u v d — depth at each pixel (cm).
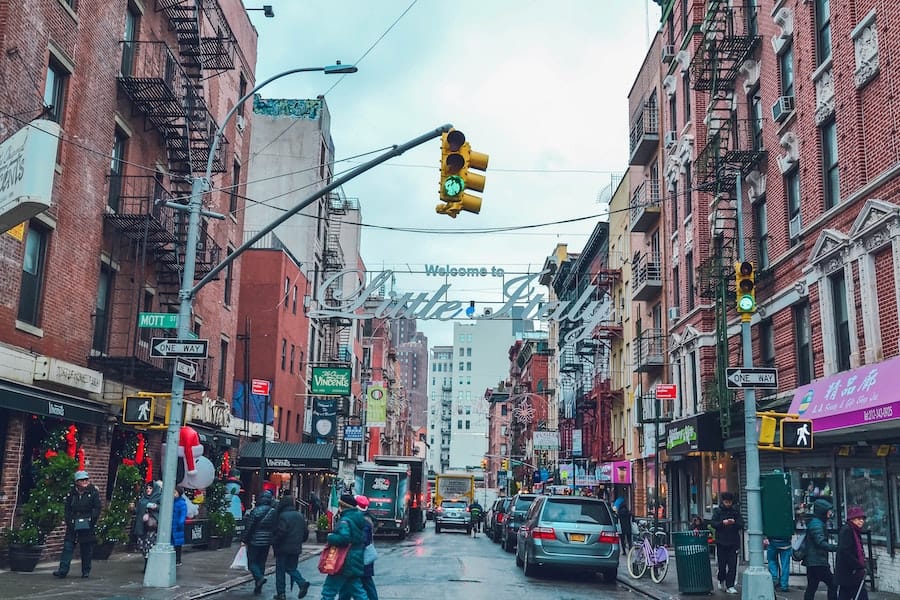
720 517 1664
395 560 2238
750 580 1358
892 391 1413
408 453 11556
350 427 5022
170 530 1442
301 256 4709
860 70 1717
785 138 2086
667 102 3306
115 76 2117
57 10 1789
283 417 4097
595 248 4959
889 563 1600
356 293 2995
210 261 2675
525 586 1653
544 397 7544
